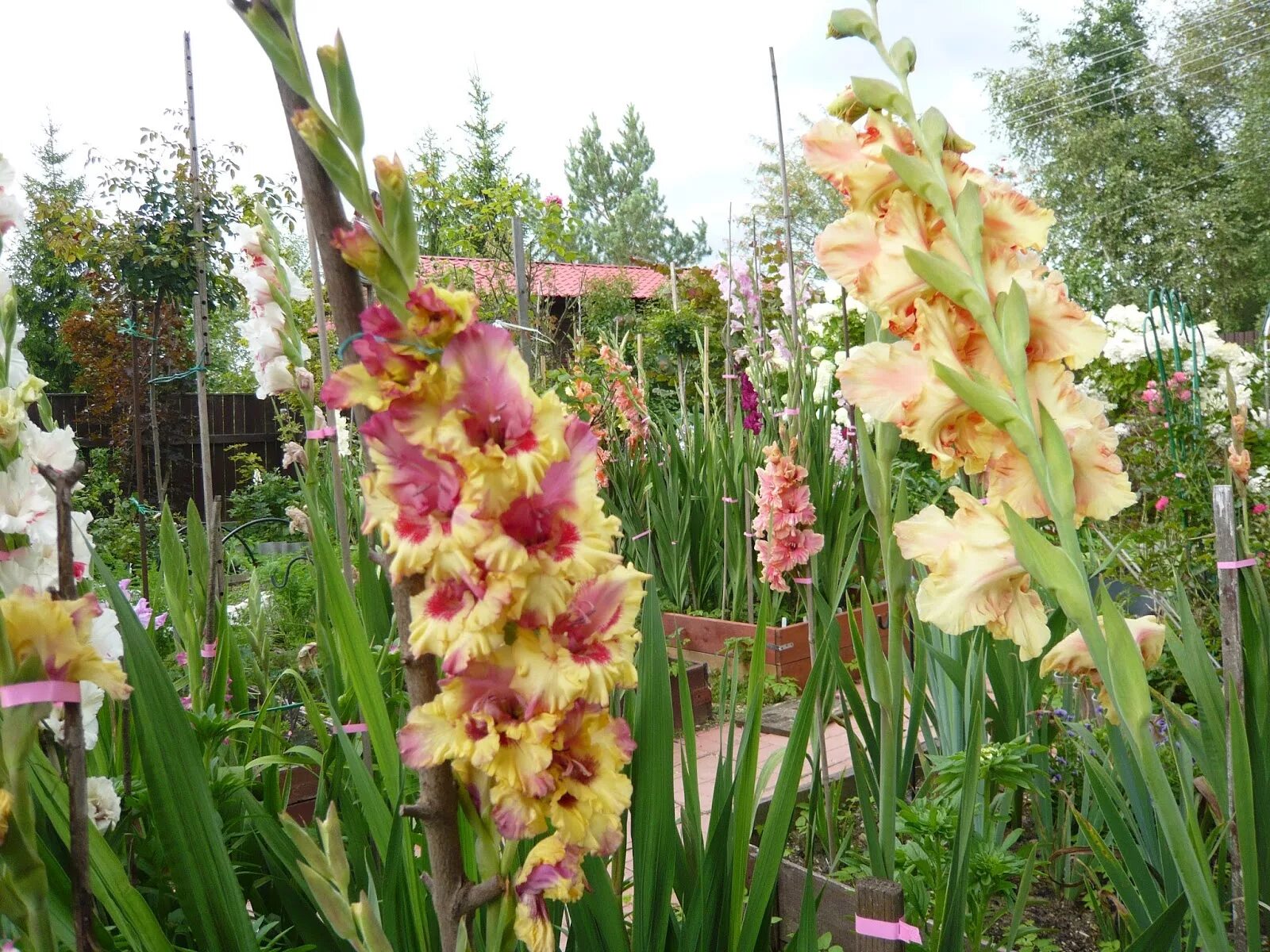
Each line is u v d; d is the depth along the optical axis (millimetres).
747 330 6059
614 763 974
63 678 1047
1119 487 1261
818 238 1377
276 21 873
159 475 4199
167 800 1365
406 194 875
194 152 3387
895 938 1588
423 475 898
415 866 1494
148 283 5648
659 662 1577
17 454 1560
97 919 1392
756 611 5680
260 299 2768
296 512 2969
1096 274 12273
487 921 996
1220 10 26250
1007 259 1266
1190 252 24406
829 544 4414
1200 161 26422
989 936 2449
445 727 923
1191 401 5191
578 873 951
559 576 891
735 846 1646
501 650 912
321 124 856
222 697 2490
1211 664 1941
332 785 1933
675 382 9711
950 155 1303
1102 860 2039
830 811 2652
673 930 1661
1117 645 1149
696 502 6180
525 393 873
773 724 4676
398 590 1002
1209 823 2570
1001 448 1278
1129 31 28031
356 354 969
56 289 23000
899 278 1293
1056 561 1158
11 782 997
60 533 1113
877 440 2006
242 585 4961
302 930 1607
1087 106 26812
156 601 3859
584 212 52844
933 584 1311
